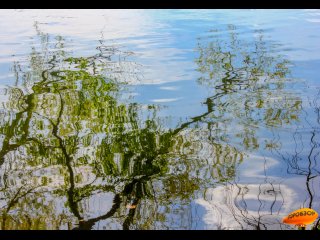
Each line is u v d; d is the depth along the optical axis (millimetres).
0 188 3779
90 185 3848
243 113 5457
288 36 9922
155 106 5773
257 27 11055
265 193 3684
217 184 3848
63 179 3953
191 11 13578
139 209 3475
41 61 8070
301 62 7746
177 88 6504
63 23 11797
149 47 9133
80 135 4867
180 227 3219
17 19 12383
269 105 5703
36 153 4453
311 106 5617
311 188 3754
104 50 8883
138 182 3891
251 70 7316
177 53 8625
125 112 5559
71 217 3369
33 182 3900
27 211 3443
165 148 4543
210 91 6328
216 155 4387
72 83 6773
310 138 4727
